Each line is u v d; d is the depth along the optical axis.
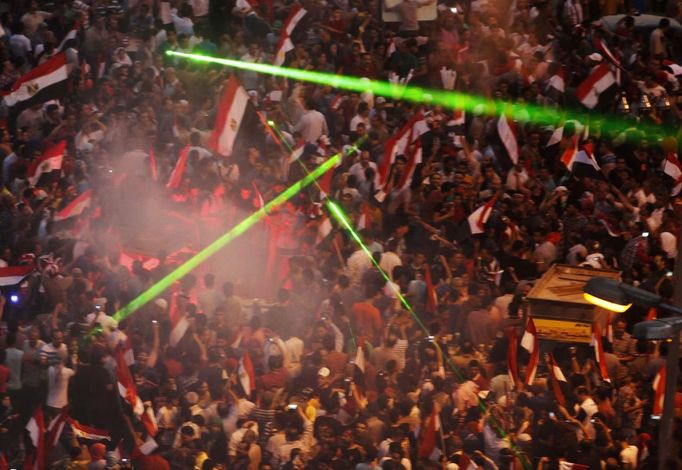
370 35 43.81
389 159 35.81
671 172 37.03
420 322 30.62
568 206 35.09
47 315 29.94
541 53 42.94
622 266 33.91
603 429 26.28
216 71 40.59
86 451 25.98
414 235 34.31
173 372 28.44
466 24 44.28
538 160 38.41
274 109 38.62
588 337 29.06
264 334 29.31
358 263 32.16
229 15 43.69
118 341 28.34
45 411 28.56
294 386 27.92
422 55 43.31
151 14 43.16
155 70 41.12
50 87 37.03
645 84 41.28
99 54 42.41
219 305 30.06
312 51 42.03
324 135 38.62
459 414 26.56
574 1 45.53
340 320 29.78
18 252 32.41
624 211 35.78
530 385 27.55
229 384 27.12
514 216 35.25
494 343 29.80
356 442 25.73
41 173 34.94
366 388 28.00
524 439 26.22
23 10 45.72
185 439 25.89
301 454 25.47
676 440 25.17
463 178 35.91
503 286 32.16
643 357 29.42
